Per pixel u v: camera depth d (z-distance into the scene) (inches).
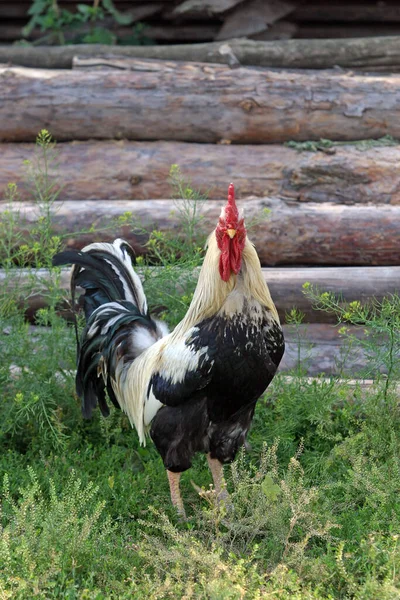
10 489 115.8
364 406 120.6
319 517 109.7
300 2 160.4
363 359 130.0
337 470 117.9
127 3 163.2
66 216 138.6
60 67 152.8
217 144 146.3
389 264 138.5
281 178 143.1
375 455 115.6
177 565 103.6
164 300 126.5
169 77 145.9
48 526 106.0
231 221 107.6
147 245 131.7
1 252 137.1
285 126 145.0
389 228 136.9
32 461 119.5
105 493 116.0
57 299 124.8
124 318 118.9
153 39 164.7
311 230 137.5
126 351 118.6
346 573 104.3
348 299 133.0
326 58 151.3
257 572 105.7
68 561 105.8
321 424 119.7
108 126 145.6
